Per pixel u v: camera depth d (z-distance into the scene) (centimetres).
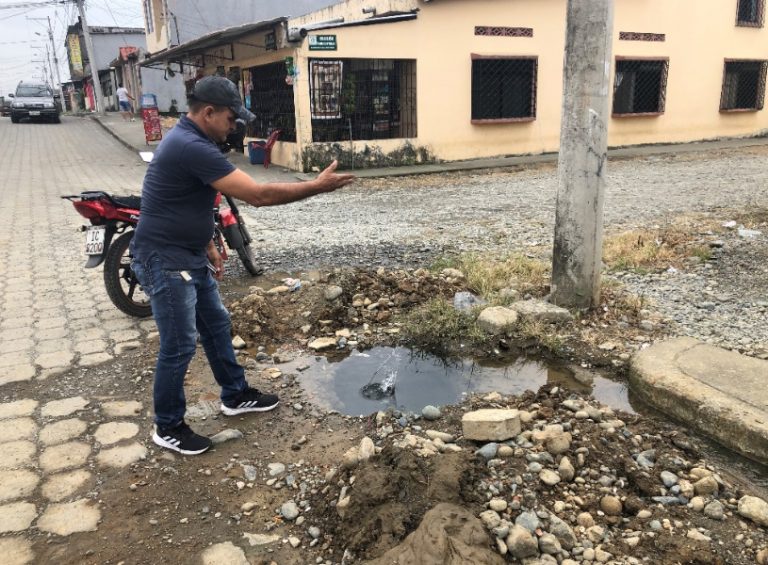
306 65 1336
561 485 281
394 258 659
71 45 4097
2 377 409
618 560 240
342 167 1419
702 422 328
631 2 1692
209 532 266
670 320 469
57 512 278
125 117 2973
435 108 1495
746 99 2008
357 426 347
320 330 481
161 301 303
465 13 1477
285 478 302
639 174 1279
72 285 602
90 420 356
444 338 460
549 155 1639
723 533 253
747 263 602
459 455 286
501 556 238
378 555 237
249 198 286
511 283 548
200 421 356
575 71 444
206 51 1820
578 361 420
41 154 1875
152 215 298
